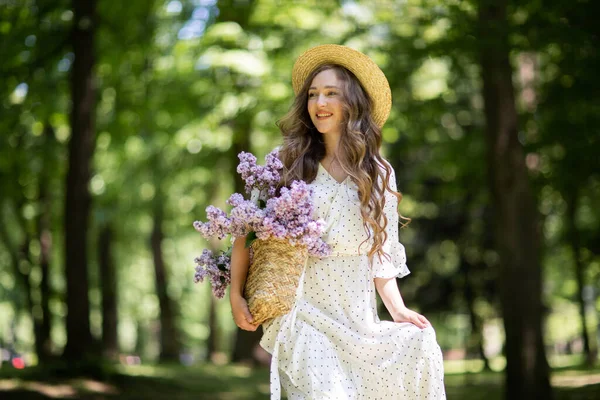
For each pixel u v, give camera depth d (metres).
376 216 4.05
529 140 14.20
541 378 12.05
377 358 4.04
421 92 16.88
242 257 4.00
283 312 3.89
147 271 33.88
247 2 14.99
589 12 11.23
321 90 4.14
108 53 15.27
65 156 16.59
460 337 36.22
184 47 14.76
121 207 21.91
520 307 12.11
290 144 4.18
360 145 4.07
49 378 12.92
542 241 20.28
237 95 15.20
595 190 18.11
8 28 13.83
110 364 14.03
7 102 14.18
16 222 24.08
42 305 19.83
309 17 15.12
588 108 13.52
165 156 19.56
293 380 3.95
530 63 16.23
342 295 4.07
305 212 3.89
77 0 13.80
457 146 17.06
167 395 13.64
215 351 28.39
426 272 23.52
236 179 19.33
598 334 33.03
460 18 11.45
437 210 22.94
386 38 13.77
